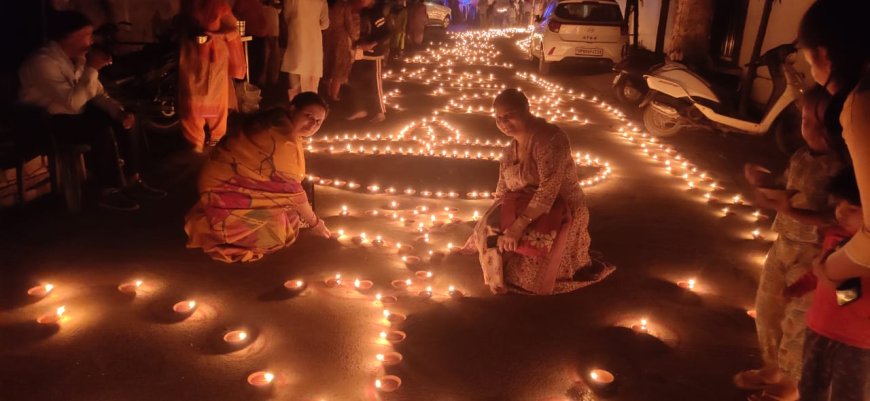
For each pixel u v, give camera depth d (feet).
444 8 113.70
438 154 28.35
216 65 25.61
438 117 36.83
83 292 14.73
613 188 24.84
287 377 11.91
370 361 12.50
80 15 19.01
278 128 16.37
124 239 17.70
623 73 43.11
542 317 14.40
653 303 15.31
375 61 33.73
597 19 54.70
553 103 43.62
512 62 67.00
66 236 17.71
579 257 15.80
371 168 25.71
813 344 8.30
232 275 15.84
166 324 13.52
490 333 13.65
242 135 16.39
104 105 19.63
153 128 26.76
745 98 32.86
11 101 20.85
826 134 8.10
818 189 9.98
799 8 38.06
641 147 32.04
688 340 13.75
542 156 14.33
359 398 11.37
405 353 12.80
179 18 25.40
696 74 33.37
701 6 43.39
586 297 15.43
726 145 33.01
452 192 23.03
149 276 15.62
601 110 42.06
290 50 31.86
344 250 17.60
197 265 16.30
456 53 73.00
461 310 14.56
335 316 14.10
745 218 21.72
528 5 141.69
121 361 12.21
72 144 18.57
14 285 14.92
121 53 31.76
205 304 14.42
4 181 19.02
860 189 6.75
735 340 13.83
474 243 17.33
